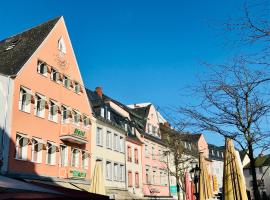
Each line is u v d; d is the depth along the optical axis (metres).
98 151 33.12
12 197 6.99
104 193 18.81
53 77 27.94
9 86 23.08
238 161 11.43
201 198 17.05
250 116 11.34
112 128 36.75
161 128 33.91
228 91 11.39
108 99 44.19
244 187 11.16
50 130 26.47
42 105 25.98
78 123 30.27
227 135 11.62
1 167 21.38
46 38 27.31
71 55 30.38
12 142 22.55
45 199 8.17
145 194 42.75
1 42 29.94
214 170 72.44
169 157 48.91
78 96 30.88
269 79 9.37
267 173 66.38
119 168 37.22
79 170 29.17
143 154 44.00
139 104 55.53
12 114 22.88
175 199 48.62
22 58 25.48
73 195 8.58
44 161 25.22
